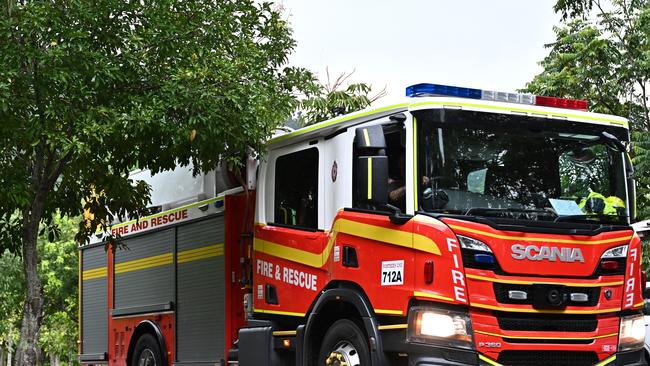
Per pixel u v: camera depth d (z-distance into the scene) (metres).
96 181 11.92
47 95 9.88
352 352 8.51
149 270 12.67
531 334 7.65
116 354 13.42
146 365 12.61
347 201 8.65
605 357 8.02
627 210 8.47
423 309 7.59
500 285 7.57
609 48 22.33
